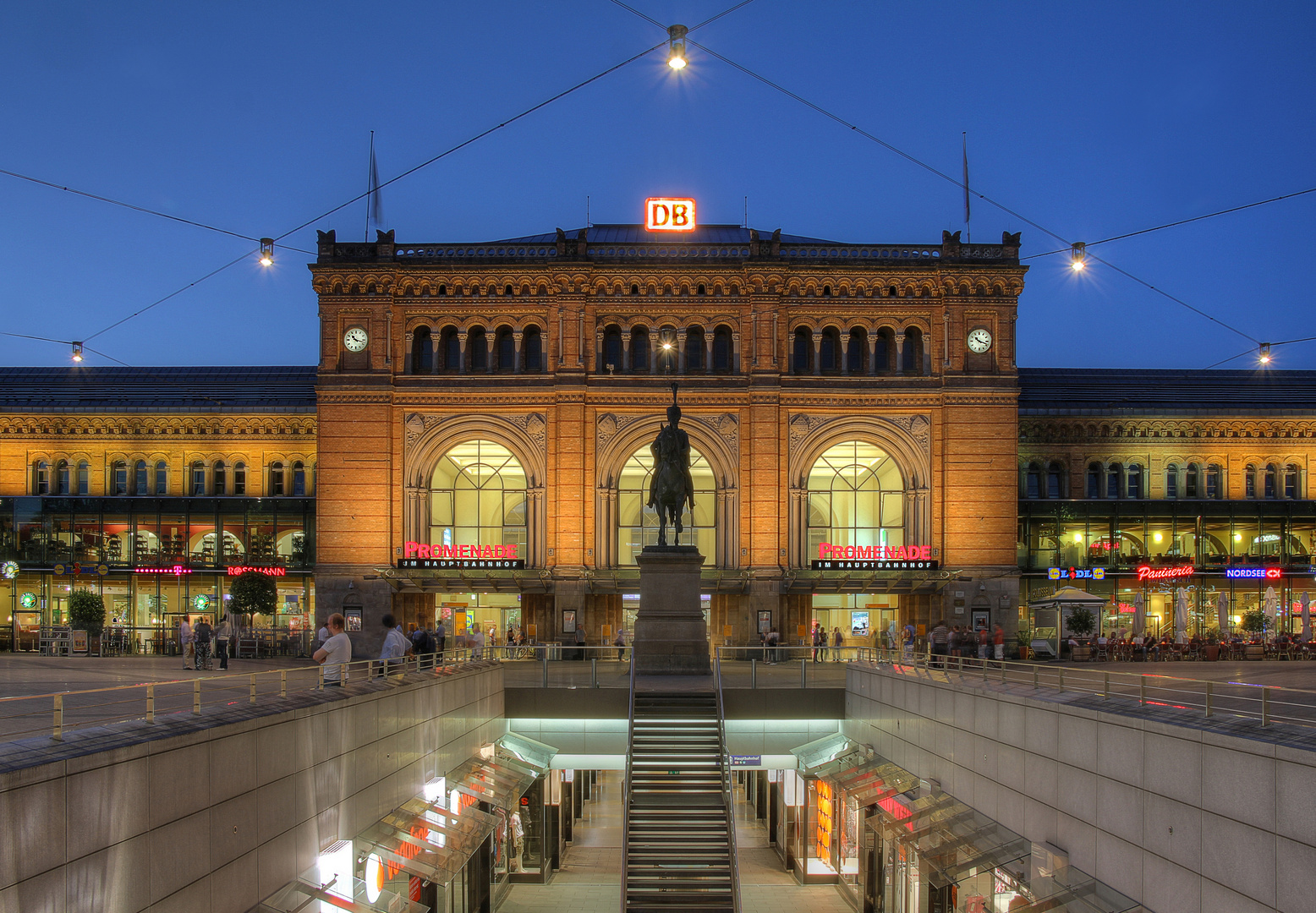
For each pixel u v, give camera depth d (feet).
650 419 170.09
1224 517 186.91
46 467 197.67
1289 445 194.70
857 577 166.30
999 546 167.84
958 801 75.31
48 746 39.73
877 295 172.35
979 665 111.34
